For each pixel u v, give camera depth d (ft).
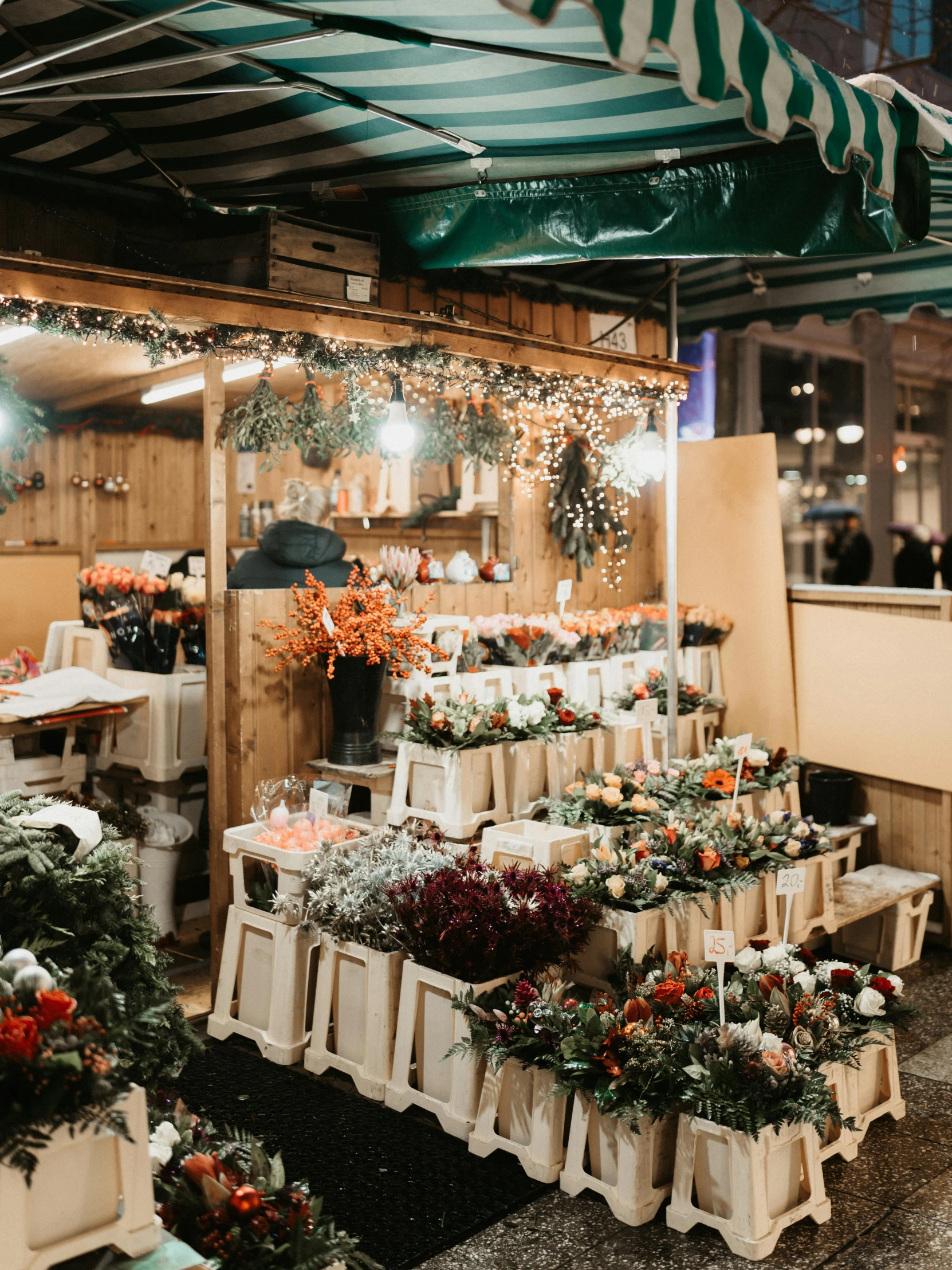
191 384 17.21
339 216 16.34
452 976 11.61
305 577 15.47
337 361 14.15
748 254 12.42
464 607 18.48
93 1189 6.39
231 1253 7.14
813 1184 10.15
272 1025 13.32
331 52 10.94
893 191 10.14
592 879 12.80
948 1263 9.61
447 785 14.52
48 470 22.99
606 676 18.29
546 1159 10.72
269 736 15.35
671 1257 9.64
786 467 34.17
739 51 7.50
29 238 15.97
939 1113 12.28
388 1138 11.57
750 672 20.16
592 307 21.74
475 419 17.28
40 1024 6.41
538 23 5.82
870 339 36.96
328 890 12.64
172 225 17.47
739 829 14.49
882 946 17.01
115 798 17.40
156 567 17.11
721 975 10.12
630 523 21.86
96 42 9.69
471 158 13.76
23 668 17.34
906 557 32.86
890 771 18.39
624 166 13.08
